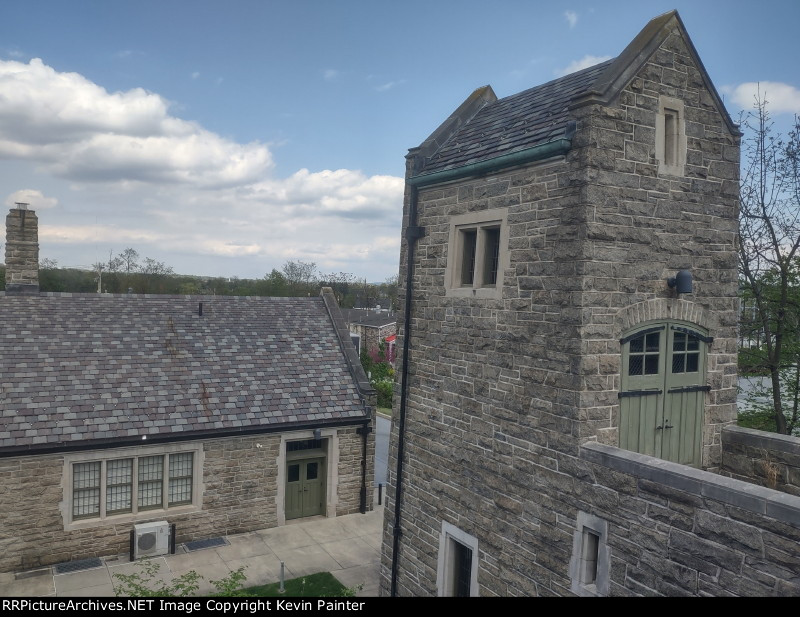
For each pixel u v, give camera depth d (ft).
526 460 28.71
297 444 57.67
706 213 29.53
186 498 51.78
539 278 28.32
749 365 62.90
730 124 30.27
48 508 46.09
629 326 27.30
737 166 30.55
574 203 26.61
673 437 28.81
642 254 27.53
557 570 26.89
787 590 18.89
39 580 43.86
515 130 32.50
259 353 60.64
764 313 61.46
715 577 20.89
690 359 29.58
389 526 38.65
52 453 45.91
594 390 26.30
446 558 33.68
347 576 45.93
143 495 50.08
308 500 57.93
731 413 30.73
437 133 38.06
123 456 48.52
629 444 27.37
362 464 59.06
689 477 21.77
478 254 32.42
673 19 28.55
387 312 212.02
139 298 61.98
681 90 28.68
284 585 44.14
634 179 27.25
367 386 59.21
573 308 26.45
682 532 21.98
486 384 31.32
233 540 51.98
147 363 55.06
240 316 64.54
